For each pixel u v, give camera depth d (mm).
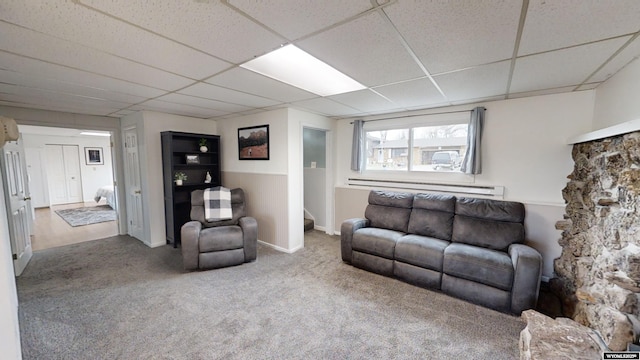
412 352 1825
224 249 3176
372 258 3051
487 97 2918
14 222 2973
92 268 3172
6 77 2213
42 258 3500
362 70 2059
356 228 3307
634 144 1564
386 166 4141
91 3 1170
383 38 1528
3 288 1303
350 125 4438
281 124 3699
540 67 1984
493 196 3146
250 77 2248
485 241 2764
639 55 1736
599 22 1325
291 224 3783
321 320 2178
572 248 2402
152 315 2227
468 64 1931
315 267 3240
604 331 1613
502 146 3092
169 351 1816
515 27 1390
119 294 2561
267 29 1426
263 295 2566
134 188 4250
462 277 2484
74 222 5629
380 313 2281
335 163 4645
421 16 1288
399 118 3873
